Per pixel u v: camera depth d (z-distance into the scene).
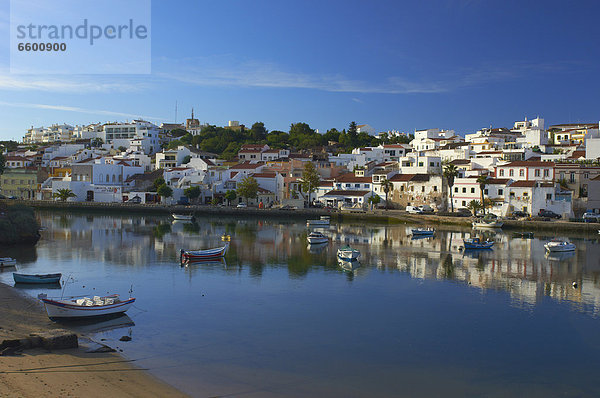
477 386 30.64
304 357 34.53
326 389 29.61
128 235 97.56
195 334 38.88
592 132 194.75
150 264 67.56
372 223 127.94
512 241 93.38
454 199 136.12
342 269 65.19
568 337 39.34
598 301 49.94
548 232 106.62
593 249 83.12
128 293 51.69
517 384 31.02
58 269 63.56
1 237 82.12
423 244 88.56
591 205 121.06
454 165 141.25
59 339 33.19
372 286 55.81
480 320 43.59
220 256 73.12
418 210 133.75
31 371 28.56
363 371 32.44
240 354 34.78
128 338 37.16
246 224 123.75
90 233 100.19
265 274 61.81
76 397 25.48
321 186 161.12
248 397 28.06
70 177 180.38
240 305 47.66
